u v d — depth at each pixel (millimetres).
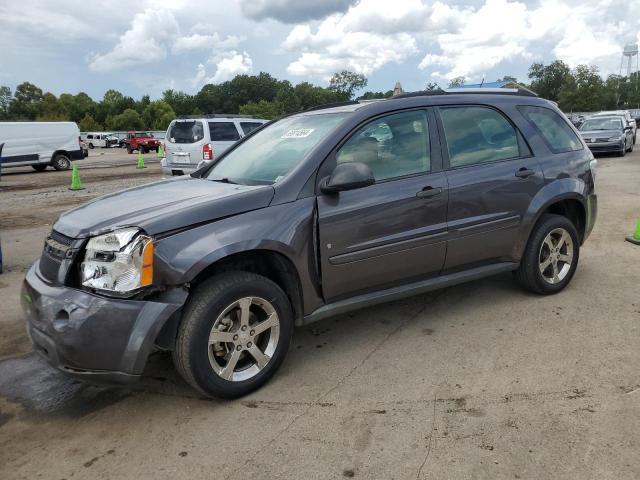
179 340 3098
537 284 4785
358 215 3650
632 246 6691
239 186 3676
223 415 3166
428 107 4172
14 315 4926
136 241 2959
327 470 2635
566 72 86438
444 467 2617
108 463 2768
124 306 2914
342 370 3662
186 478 2623
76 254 3074
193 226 3158
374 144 3875
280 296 3418
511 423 2959
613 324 4250
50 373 3795
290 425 3031
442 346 3971
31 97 115250
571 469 2572
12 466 2768
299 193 3508
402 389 3375
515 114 4645
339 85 109438
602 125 21125
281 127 4469
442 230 4031
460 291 5125
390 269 3877
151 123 105562
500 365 3637
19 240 8141
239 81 125562
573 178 4801
